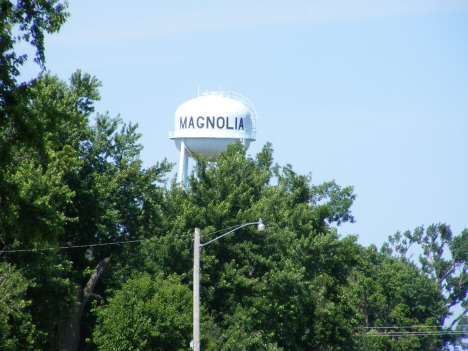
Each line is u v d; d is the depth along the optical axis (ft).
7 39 177.68
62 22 189.16
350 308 507.30
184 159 613.52
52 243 197.47
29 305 342.44
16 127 180.04
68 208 394.93
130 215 428.15
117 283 411.54
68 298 352.69
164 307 342.23
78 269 417.28
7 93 174.70
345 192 579.48
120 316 332.19
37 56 188.24
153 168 441.27
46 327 355.36
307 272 445.37
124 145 425.28
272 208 468.75
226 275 417.28
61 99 386.11
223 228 428.97
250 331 409.90
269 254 448.24
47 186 312.29
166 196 468.75
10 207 190.70
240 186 459.32
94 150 410.31
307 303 451.94
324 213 508.53
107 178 406.00
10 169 214.48
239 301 422.41
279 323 417.90
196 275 285.02
